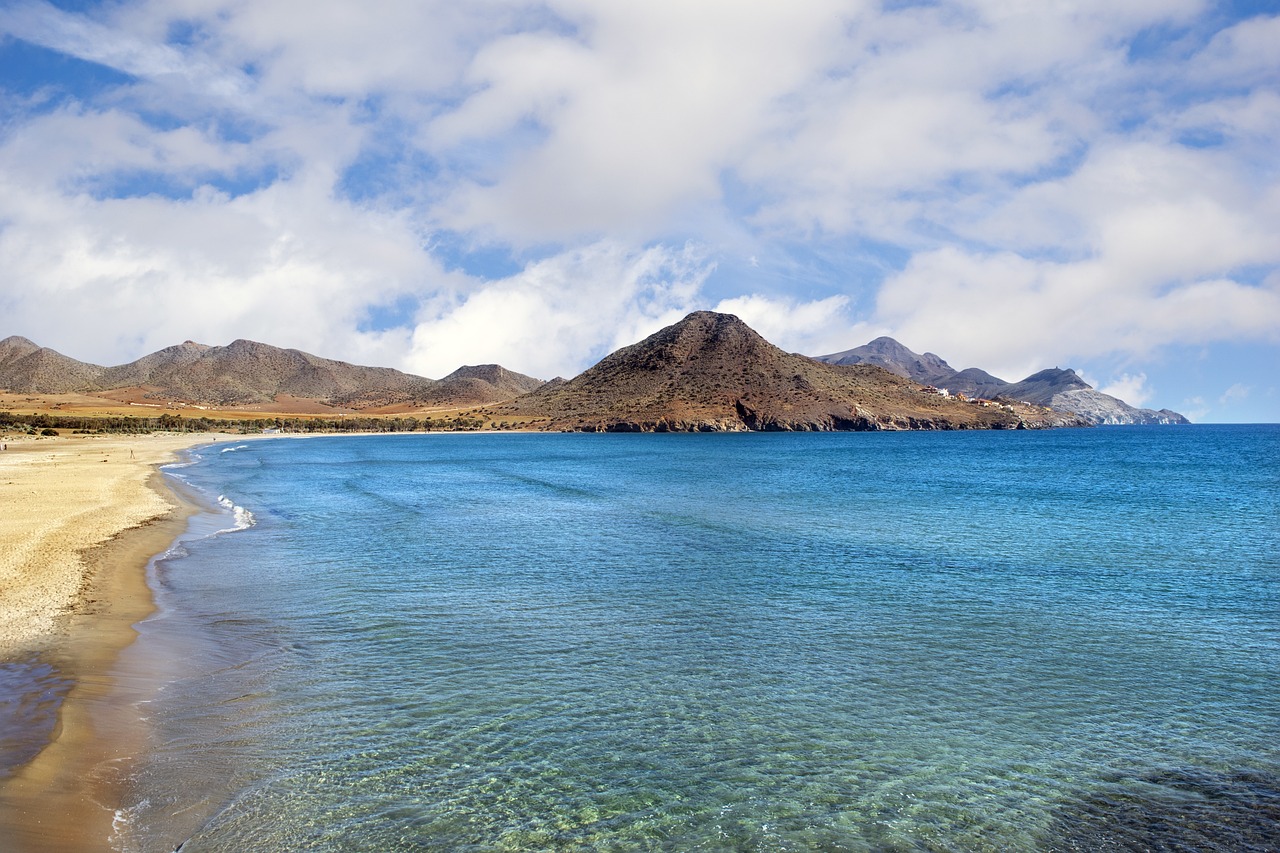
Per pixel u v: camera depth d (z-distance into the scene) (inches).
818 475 2783.0
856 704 522.3
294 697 517.0
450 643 645.3
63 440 5275.6
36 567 889.5
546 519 1477.6
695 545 1159.6
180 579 875.4
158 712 479.5
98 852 323.3
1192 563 1019.3
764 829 369.4
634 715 498.6
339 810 374.9
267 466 3363.7
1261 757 450.0
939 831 370.9
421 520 1455.5
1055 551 1111.0
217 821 358.3
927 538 1234.0
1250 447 5290.4
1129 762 442.9
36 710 465.7
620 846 352.8
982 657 622.2
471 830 363.3
